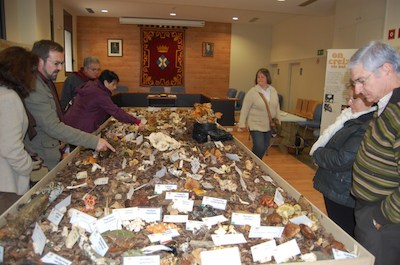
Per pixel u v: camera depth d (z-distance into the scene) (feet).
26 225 3.82
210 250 3.47
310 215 4.45
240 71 33.65
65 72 25.32
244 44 33.30
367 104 5.48
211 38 32.50
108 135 8.95
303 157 17.69
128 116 9.50
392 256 4.37
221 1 19.34
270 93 12.32
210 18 30.14
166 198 4.83
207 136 8.68
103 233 3.83
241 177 5.79
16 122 5.00
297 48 28.17
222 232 3.96
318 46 24.72
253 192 5.25
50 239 3.70
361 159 4.37
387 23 14.96
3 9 15.55
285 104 30.60
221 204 4.70
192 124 9.71
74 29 29.17
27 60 5.27
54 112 6.40
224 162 6.94
